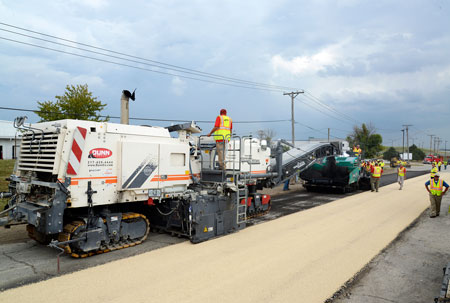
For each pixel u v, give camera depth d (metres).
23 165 6.86
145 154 6.95
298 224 9.26
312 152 13.92
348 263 5.95
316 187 17.81
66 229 6.07
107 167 6.38
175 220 7.79
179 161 7.79
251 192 10.28
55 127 6.13
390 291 4.80
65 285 4.83
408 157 68.75
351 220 9.86
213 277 5.20
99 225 6.29
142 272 5.40
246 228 8.75
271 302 4.35
